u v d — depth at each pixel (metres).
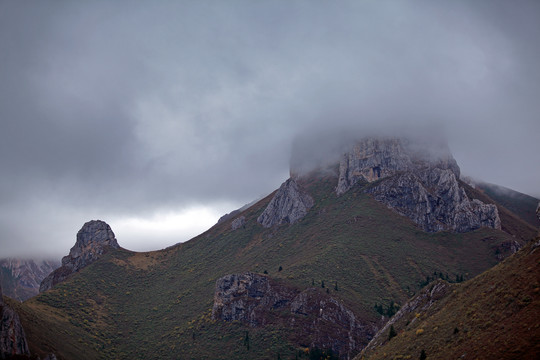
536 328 65.25
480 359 66.94
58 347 160.38
